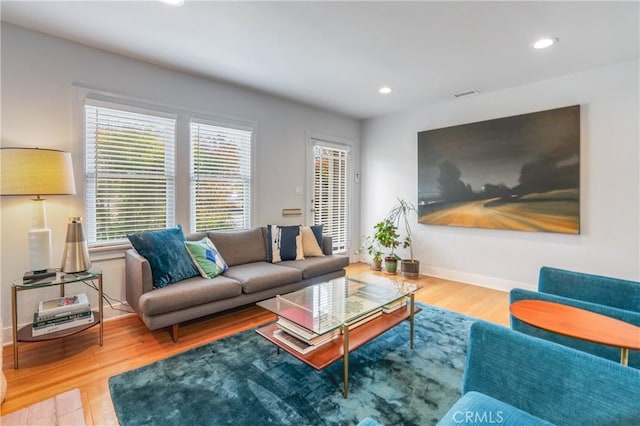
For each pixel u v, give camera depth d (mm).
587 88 3176
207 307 2527
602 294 1965
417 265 4309
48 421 1545
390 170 4914
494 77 3340
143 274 2348
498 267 3836
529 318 1611
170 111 3141
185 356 2197
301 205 4406
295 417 1592
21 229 2424
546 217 3426
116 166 2848
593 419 1036
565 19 2242
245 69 3146
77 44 2611
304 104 4355
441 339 2486
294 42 2598
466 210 4035
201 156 3400
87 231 2709
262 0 2033
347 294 2482
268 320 2875
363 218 5320
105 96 2752
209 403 1695
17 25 2350
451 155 4160
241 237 3463
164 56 2859
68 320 2240
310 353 1818
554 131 3355
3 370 1995
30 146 2426
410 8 2115
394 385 1870
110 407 1657
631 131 2971
